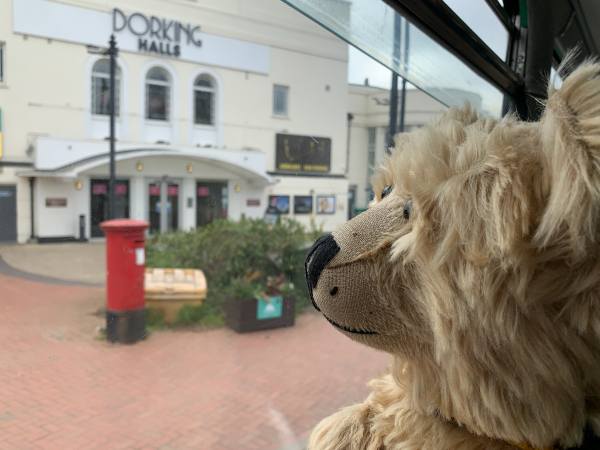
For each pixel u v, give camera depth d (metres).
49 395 2.75
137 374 3.42
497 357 0.69
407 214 0.77
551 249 0.65
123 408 2.84
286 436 2.90
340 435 0.92
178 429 2.77
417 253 0.73
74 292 4.84
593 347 0.68
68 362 3.27
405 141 0.90
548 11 2.05
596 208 0.60
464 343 0.71
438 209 0.73
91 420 2.62
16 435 2.29
